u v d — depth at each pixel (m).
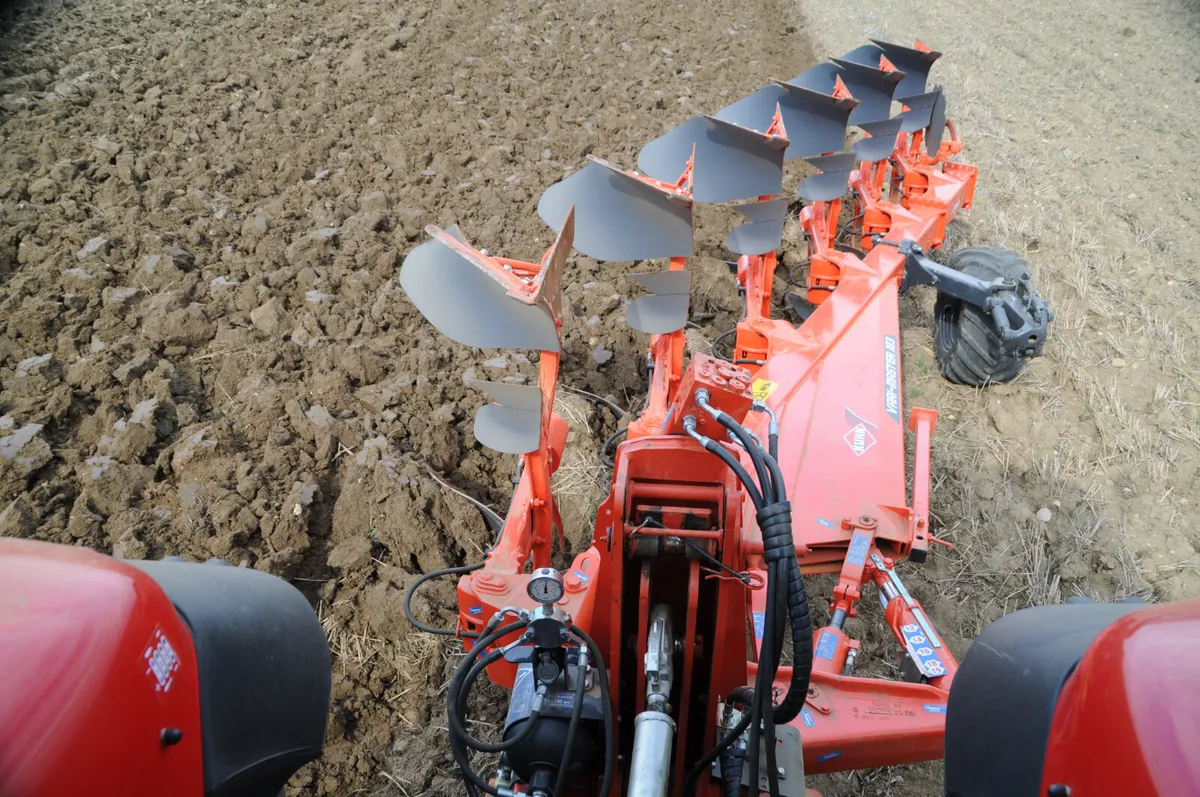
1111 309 6.34
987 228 7.21
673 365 4.05
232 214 6.38
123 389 4.72
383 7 10.50
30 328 4.99
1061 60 11.09
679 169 4.50
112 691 1.33
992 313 4.83
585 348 5.62
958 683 1.97
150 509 4.11
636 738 2.13
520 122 8.12
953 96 9.74
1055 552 4.60
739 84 9.44
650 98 8.82
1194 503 4.86
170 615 1.59
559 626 2.22
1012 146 8.72
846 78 5.53
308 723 1.90
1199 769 1.18
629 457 2.38
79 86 7.68
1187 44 11.66
